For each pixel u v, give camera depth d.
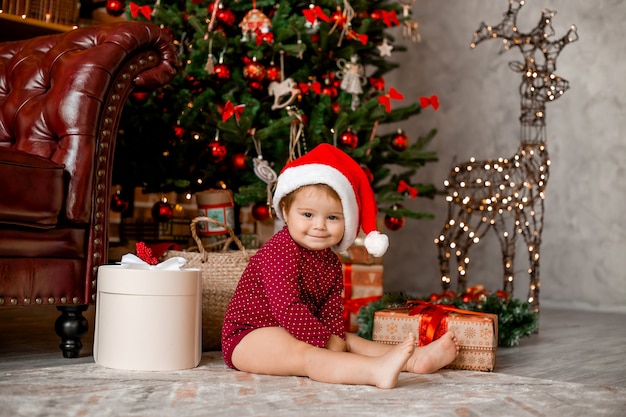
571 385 1.51
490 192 2.96
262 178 2.50
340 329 1.67
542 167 3.08
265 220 2.84
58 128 1.77
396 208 3.04
